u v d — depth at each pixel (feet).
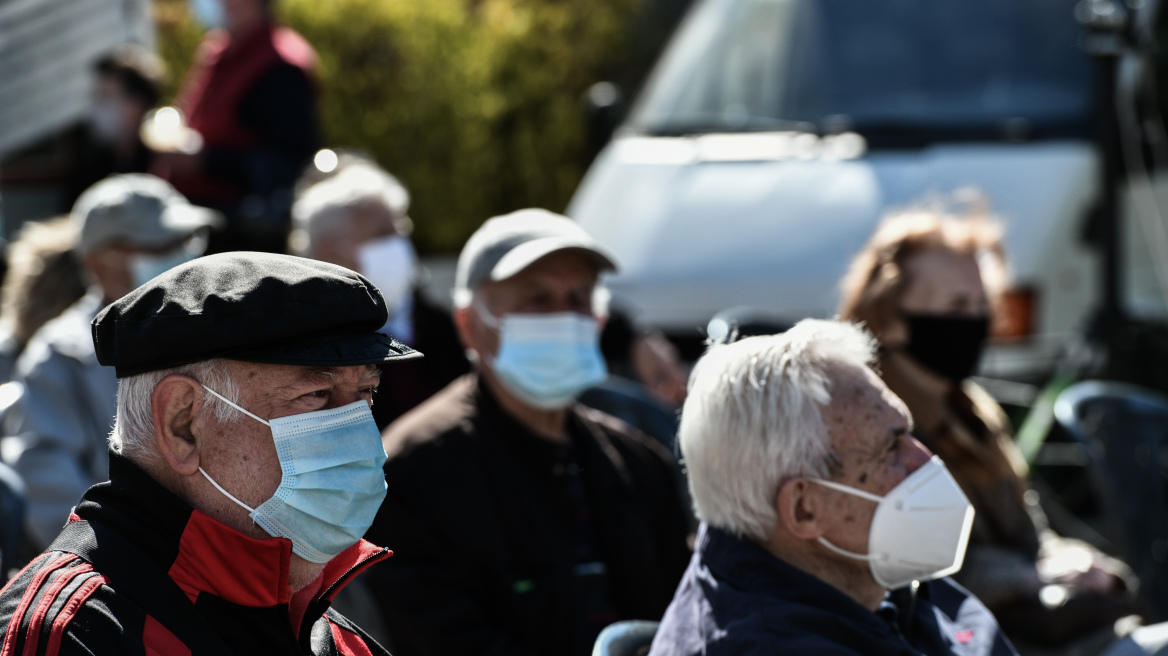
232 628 14.52
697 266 48.83
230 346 14.35
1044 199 46.83
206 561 14.43
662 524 28.25
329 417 15.28
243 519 14.98
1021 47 51.70
